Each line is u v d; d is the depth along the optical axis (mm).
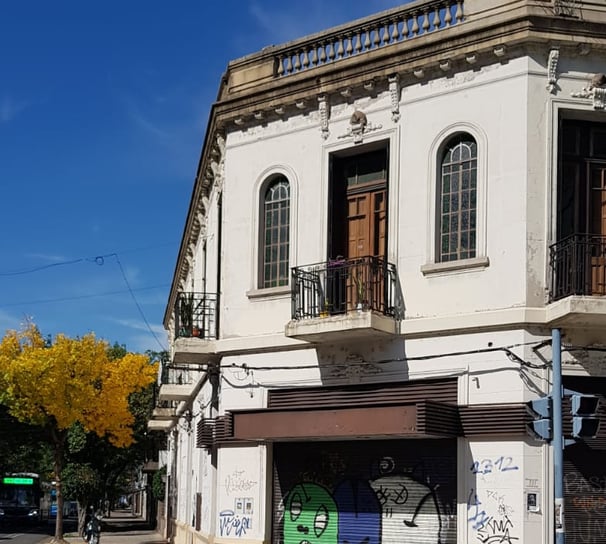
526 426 13867
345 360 16141
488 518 14109
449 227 15445
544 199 14586
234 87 18594
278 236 17609
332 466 16203
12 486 60062
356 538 15688
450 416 14375
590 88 14844
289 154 17469
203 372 21844
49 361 32938
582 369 14172
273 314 17234
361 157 16891
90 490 45094
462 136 15500
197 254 27375
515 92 14859
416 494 15133
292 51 17953
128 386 35719
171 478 37875
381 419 14414
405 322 15406
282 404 16859
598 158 15180
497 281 14633
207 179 21891
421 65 15695
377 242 16453
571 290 14055
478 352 14625
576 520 13852
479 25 15289
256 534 16719
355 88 16594
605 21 14867
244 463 17156
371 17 16781
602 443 14039
